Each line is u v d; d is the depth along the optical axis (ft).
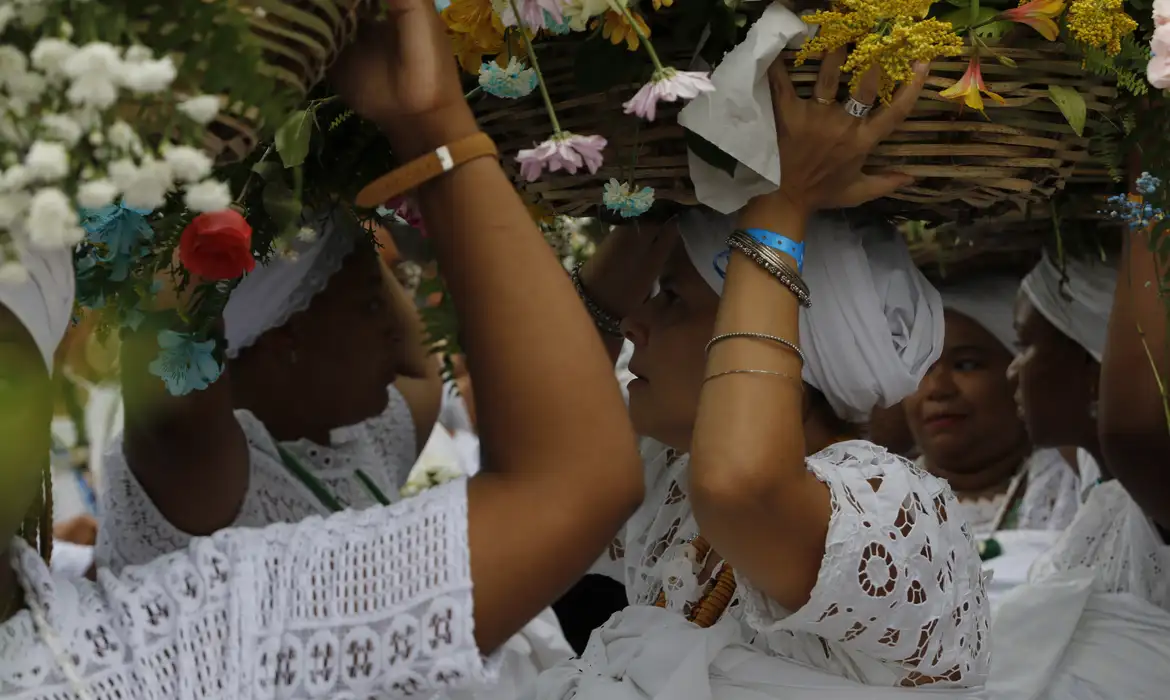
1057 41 4.29
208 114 2.60
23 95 2.47
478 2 3.98
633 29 3.91
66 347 4.35
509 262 3.30
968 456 8.48
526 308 3.28
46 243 2.42
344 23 3.16
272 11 2.90
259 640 3.18
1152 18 4.62
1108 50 4.19
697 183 4.24
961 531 4.50
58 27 2.50
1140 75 4.59
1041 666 5.74
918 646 4.24
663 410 5.03
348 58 3.37
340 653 3.18
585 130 4.32
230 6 2.70
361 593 3.23
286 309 6.48
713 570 4.86
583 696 4.54
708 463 4.03
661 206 4.94
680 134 4.22
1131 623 5.96
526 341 3.27
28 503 3.00
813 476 4.22
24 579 3.16
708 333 4.93
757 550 4.05
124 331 4.48
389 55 3.35
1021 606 5.98
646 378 5.13
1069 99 4.23
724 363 4.18
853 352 4.63
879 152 4.31
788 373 4.17
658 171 4.39
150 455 5.75
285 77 3.01
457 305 3.36
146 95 2.64
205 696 3.12
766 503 3.98
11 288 2.82
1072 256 6.54
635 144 4.28
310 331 6.77
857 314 4.62
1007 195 4.62
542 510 3.26
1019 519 8.60
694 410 4.96
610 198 4.28
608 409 3.32
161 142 2.71
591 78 4.09
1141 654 5.81
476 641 3.26
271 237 4.46
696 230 4.85
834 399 4.77
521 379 3.27
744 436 4.01
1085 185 5.79
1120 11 4.17
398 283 7.64
